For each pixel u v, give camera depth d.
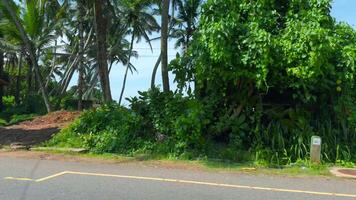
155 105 14.41
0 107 35.12
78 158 12.40
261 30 12.34
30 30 32.28
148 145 13.42
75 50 43.34
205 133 13.41
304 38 12.04
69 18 39.22
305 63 12.09
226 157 12.60
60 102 37.53
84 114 15.65
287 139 12.98
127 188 8.24
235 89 13.53
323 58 11.98
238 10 13.41
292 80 12.60
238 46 12.48
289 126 13.12
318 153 11.97
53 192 7.70
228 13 13.19
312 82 12.51
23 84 54.06
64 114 20.95
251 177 9.99
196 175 10.00
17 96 47.28
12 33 30.97
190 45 14.14
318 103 13.43
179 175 9.92
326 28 12.92
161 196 7.63
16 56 51.50
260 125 13.31
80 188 8.11
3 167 10.35
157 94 14.70
